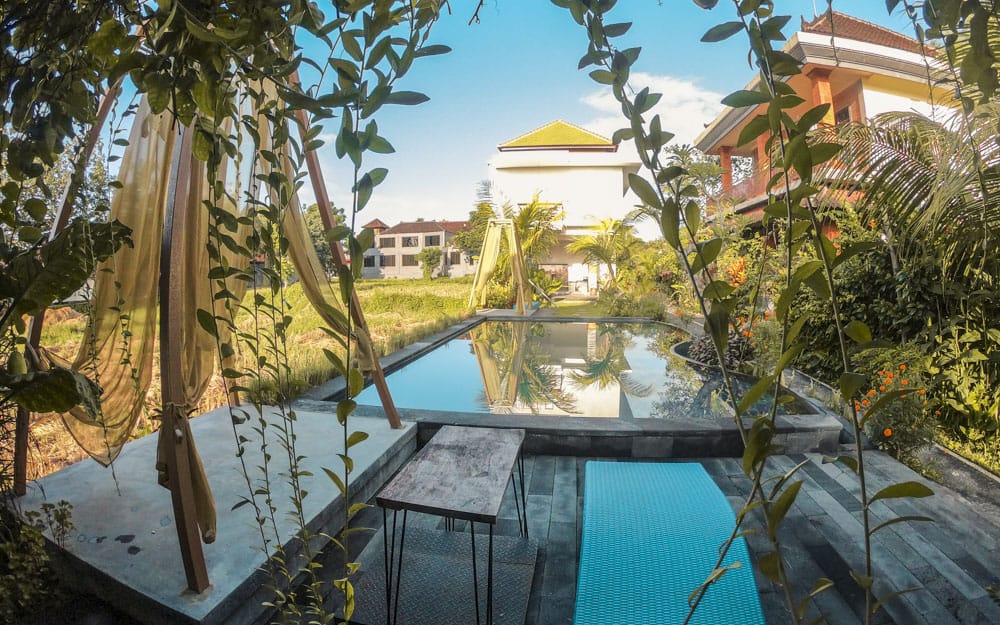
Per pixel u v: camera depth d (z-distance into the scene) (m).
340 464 3.22
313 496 2.83
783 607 2.28
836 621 2.20
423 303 14.80
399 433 3.81
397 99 0.77
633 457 4.02
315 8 0.83
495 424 4.11
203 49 0.88
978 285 4.00
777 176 0.63
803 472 3.64
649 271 15.88
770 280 4.67
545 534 2.91
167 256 2.06
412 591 2.37
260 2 0.84
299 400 4.69
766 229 0.67
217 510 2.68
